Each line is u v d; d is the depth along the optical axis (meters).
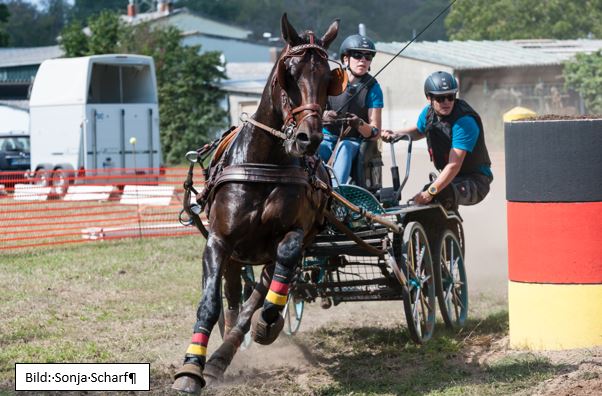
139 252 13.42
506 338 7.68
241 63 52.78
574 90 32.47
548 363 6.60
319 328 8.64
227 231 6.05
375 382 6.50
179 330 8.41
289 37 5.93
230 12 64.88
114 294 10.22
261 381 6.63
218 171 6.29
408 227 7.71
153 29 45.06
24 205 21.33
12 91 48.91
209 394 6.24
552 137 6.93
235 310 7.00
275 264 6.16
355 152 7.80
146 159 26.81
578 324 6.97
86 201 22.22
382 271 7.61
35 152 26.84
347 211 7.25
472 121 8.34
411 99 30.95
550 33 44.59
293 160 6.16
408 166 8.29
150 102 27.22
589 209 6.90
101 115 25.88
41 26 86.81
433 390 6.17
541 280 7.07
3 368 7.04
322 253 7.43
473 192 8.58
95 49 43.03
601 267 6.95
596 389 5.77
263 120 6.11
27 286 10.66
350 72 8.08
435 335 8.16
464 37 46.00
